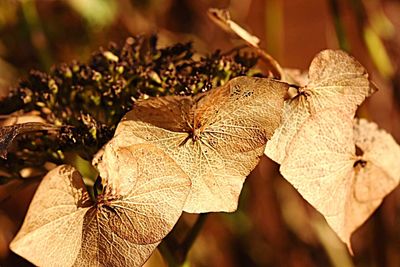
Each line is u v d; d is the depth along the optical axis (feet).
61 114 1.04
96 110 1.03
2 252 1.34
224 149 0.95
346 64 0.99
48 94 1.04
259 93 0.94
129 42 1.07
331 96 0.99
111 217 0.94
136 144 0.94
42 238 0.93
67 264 0.93
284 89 0.94
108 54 1.04
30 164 1.03
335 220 1.01
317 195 0.99
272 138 0.97
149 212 0.94
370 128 1.04
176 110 0.94
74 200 0.94
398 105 1.34
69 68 1.05
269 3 1.36
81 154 1.00
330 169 0.99
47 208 0.93
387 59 1.30
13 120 1.04
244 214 1.34
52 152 1.02
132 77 1.02
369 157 1.04
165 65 1.03
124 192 0.94
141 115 0.94
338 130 0.99
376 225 1.29
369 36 1.30
